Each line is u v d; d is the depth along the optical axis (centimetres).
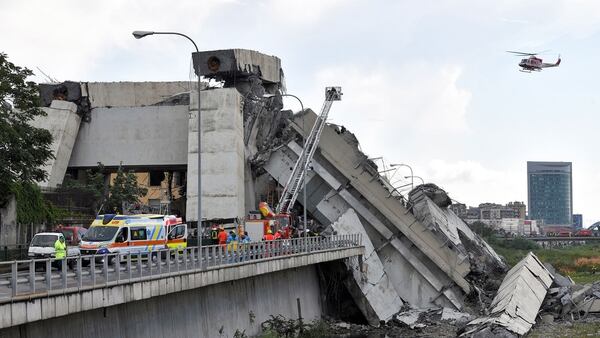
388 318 9694
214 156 10519
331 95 12056
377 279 10212
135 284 4369
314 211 12012
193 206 10431
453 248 11581
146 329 4819
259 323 7056
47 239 5828
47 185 10775
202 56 11919
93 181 10688
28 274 3816
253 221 9112
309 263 7906
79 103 11906
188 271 5147
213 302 5978
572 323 8662
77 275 3794
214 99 10669
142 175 13525
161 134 11806
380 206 11419
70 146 11638
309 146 11688
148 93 12462
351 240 9944
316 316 9188
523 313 8350
